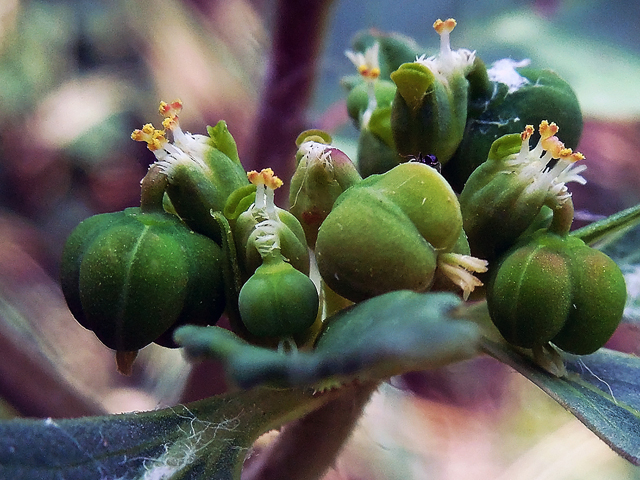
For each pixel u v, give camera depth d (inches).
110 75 4.4
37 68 4.3
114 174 4.2
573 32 2.5
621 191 3.7
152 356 3.0
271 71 2.0
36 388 1.9
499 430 3.0
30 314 3.1
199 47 3.4
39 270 3.6
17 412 2.0
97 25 4.4
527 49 2.5
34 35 4.3
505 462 2.9
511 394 3.2
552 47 2.4
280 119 2.0
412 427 3.0
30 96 4.2
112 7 4.3
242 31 3.3
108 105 4.3
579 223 2.2
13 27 4.2
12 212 4.0
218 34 3.4
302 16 1.9
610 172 3.7
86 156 4.1
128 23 4.3
